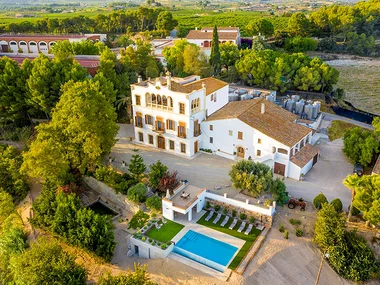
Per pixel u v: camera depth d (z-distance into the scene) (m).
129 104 75.38
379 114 90.38
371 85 111.88
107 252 41.16
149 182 52.75
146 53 88.50
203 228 46.25
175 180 51.34
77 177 57.53
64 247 44.47
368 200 42.94
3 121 72.44
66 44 93.62
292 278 39.81
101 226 42.44
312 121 73.94
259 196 49.31
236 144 60.25
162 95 60.66
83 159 54.84
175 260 41.75
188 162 60.34
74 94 53.91
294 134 57.75
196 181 54.75
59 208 44.22
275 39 143.12
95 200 54.19
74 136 54.25
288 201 49.12
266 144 56.72
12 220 48.62
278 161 56.25
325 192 52.69
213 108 65.31
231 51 104.12
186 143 61.41
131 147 65.75
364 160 57.91
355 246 42.31
